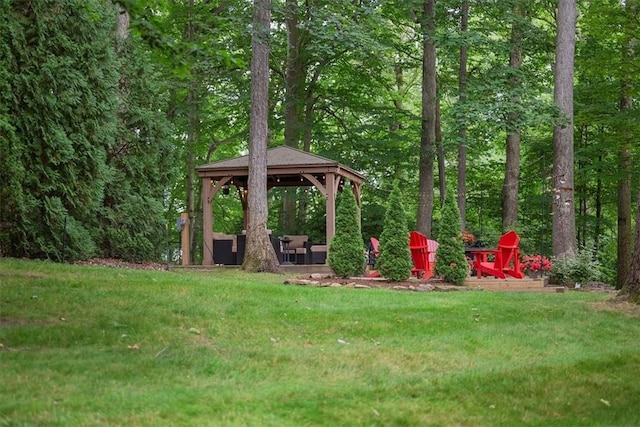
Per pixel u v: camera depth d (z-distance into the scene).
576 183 23.86
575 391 5.48
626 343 7.55
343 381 5.43
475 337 7.45
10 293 8.11
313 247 19.33
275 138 30.86
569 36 16.78
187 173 25.33
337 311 8.66
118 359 5.69
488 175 29.47
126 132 15.35
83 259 13.39
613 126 20.17
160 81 19.42
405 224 13.24
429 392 5.18
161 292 9.10
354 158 25.77
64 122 13.02
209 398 4.65
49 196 12.86
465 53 22.09
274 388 5.04
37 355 5.70
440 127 27.30
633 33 17.30
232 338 6.94
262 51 15.97
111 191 14.84
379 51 17.58
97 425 4.00
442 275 13.47
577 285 15.38
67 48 13.18
